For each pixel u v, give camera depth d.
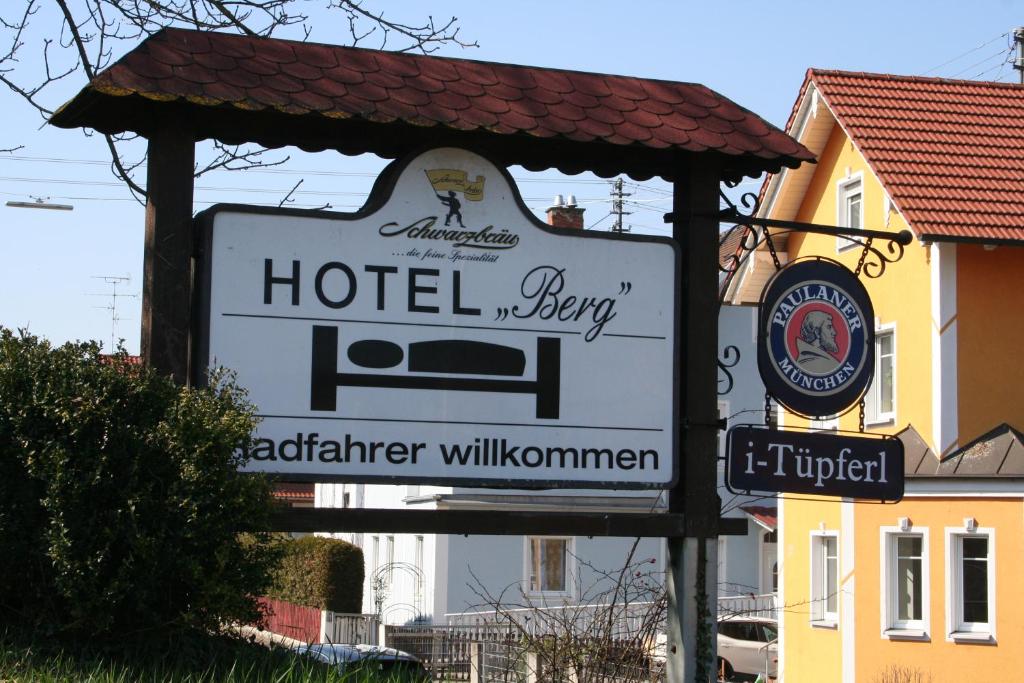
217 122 7.64
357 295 7.59
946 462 20.52
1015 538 19.33
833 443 8.19
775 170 8.47
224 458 6.64
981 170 22.02
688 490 8.06
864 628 21.39
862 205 23.17
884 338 22.77
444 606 29.39
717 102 8.45
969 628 19.94
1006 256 21.62
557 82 8.17
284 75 7.46
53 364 6.61
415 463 7.61
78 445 6.46
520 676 10.54
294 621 25.64
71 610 6.44
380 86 7.65
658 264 8.13
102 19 9.95
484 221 7.84
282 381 7.44
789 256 25.27
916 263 21.91
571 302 7.95
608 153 8.38
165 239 7.26
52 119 7.56
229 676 6.64
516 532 7.72
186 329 7.23
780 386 8.16
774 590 33.69
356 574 30.25
